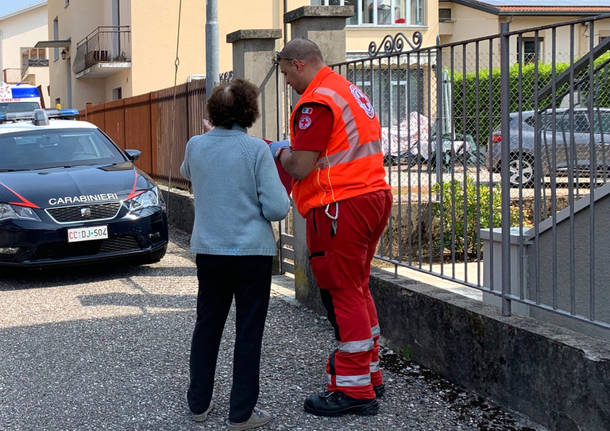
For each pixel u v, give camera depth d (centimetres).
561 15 2634
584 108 437
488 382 408
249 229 375
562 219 457
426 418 392
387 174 568
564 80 414
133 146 1483
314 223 392
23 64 5059
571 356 349
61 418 405
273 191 374
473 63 479
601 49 386
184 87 1133
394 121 521
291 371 470
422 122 493
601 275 438
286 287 714
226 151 375
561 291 466
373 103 543
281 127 748
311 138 380
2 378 470
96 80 2806
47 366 490
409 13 2573
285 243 766
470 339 420
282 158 396
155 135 1316
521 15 2655
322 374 464
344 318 395
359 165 385
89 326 582
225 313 394
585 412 343
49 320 604
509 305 407
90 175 784
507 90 410
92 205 738
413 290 473
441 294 459
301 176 386
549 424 365
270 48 748
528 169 464
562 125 428
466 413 396
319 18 613
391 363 476
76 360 501
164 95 1244
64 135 880
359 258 391
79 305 651
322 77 396
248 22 2320
